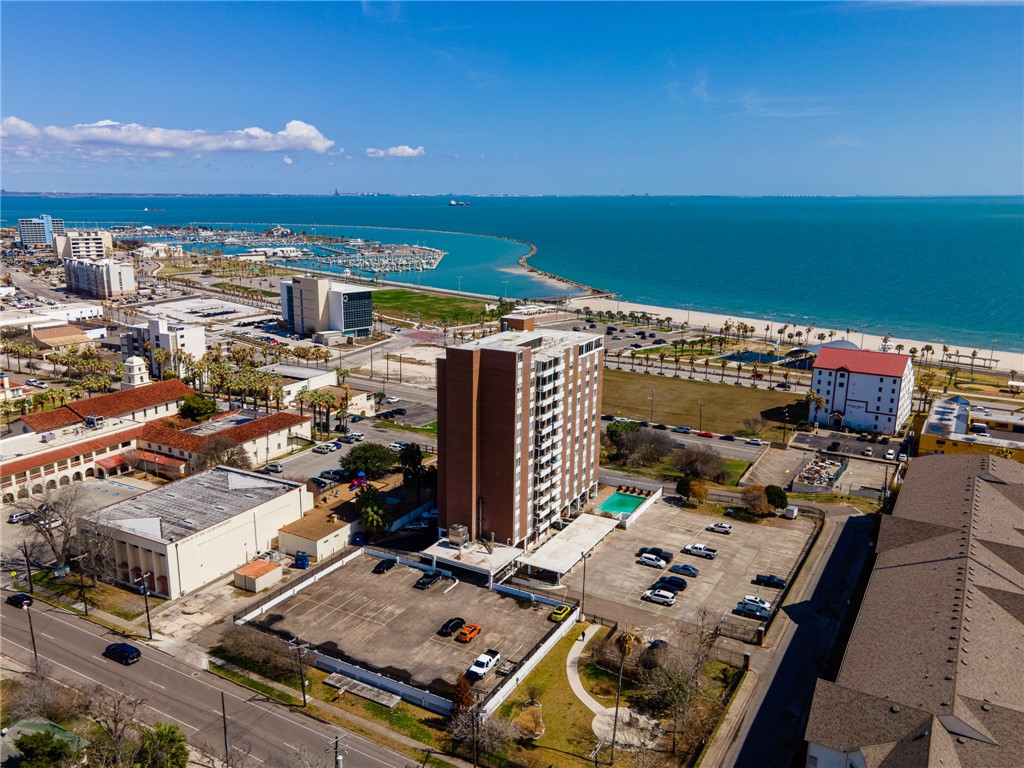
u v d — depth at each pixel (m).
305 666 90.06
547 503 125.56
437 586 110.19
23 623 99.06
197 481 130.12
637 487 148.25
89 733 77.12
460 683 80.06
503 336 126.06
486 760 75.12
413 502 137.75
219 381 196.75
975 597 86.12
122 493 141.75
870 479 158.25
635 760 75.31
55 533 123.50
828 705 70.81
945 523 107.75
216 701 83.69
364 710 82.94
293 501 126.44
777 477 161.88
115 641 95.12
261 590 109.19
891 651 78.50
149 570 108.12
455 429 116.38
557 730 79.94
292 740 77.44
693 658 87.50
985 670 73.06
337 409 182.25
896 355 199.50
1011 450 152.12
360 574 113.81
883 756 64.19
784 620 101.50
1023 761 61.75
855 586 110.94
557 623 100.75
